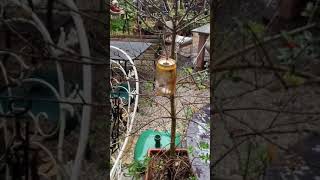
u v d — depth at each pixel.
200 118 1.07
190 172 0.99
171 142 1.04
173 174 1.02
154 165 1.04
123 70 1.05
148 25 1.09
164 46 1.02
